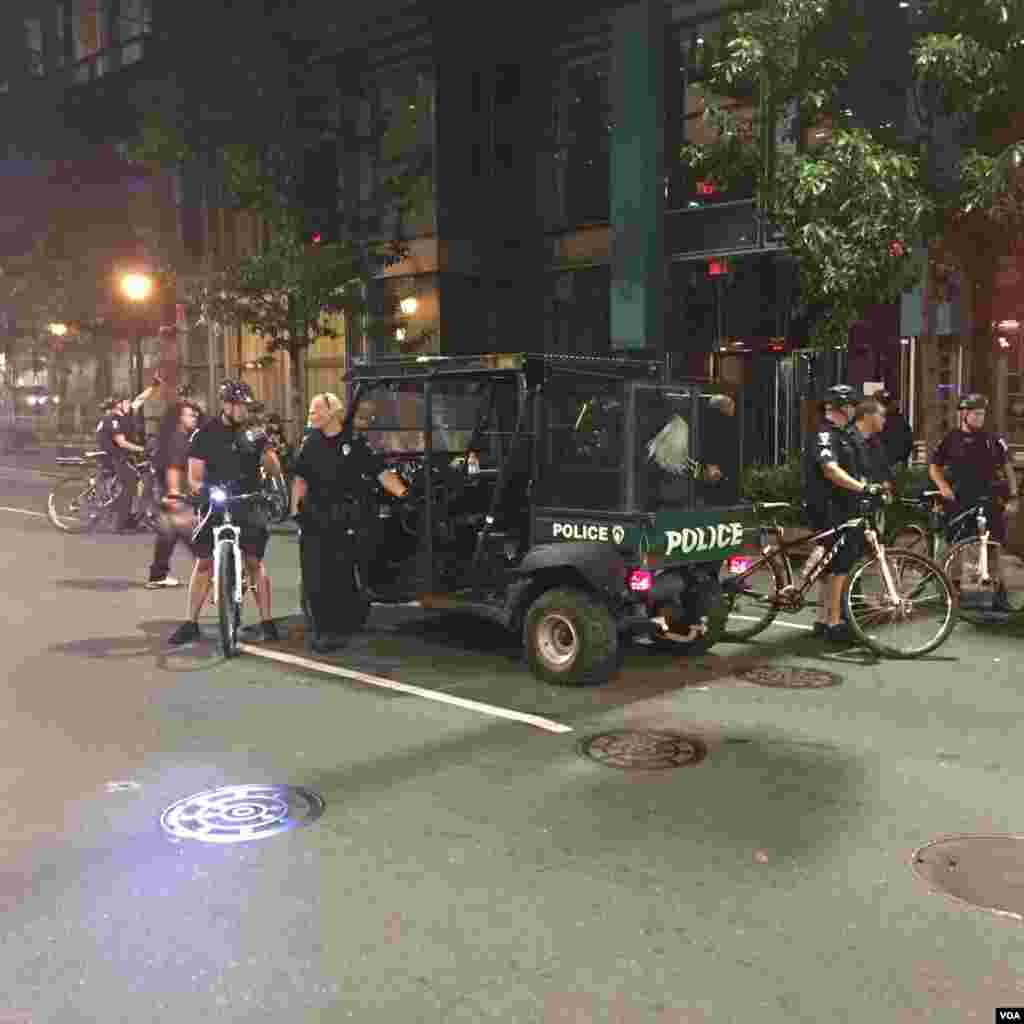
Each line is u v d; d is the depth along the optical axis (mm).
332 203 19922
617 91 17234
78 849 4113
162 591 9719
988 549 8453
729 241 16359
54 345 28406
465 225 19531
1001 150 9570
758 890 3768
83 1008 3037
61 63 28203
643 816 4445
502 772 4980
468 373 6910
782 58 9883
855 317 10828
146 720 5809
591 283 19031
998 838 4215
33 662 7090
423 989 3133
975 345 10875
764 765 5066
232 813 4473
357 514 7461
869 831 4285
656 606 6684
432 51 18922
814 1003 3059
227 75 18703
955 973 3219
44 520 15273
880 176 8945
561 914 3596
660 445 6543
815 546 7590
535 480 6746
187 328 24453
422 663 7098
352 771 5000
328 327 19609
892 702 6129
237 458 7492
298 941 3414
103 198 25922
